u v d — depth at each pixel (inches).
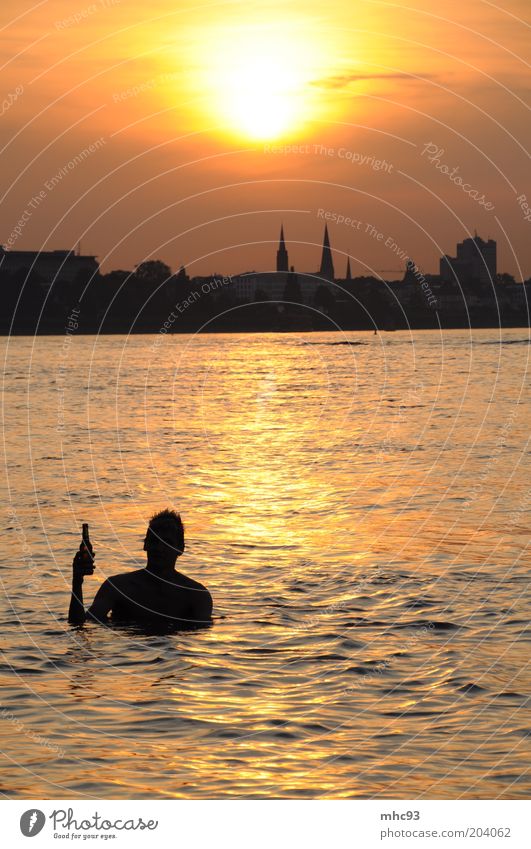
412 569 611.5
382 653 449.7
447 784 318.3
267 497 895.7
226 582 585.9
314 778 321.7
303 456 1198.9
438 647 456.1
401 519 783.1
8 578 592.1
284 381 2856.8
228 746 345.7
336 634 478.6
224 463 1138.0
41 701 388.8
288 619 506.6
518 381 2662.4
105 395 2331.4
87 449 1275.8
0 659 441.7
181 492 922.1
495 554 650.8
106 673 422.9
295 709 378.9
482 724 363.9
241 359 4291.3
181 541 508.4
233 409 1945.1
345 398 2187.5
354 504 853.8
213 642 467.8
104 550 670.5
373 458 1169.4
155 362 4101.9
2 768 329.4
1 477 1016.2
